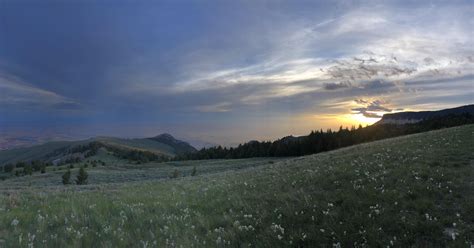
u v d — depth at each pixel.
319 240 8.85
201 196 16.67
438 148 20.78
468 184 11.88
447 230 8.53
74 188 27.45
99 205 13.74
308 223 10.20
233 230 10.12
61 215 11.73
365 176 15.46
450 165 15.45
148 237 9.51
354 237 8.71
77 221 10.92
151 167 120.50
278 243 8.97
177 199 15.84
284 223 10.39
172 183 27.59
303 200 12.72
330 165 22.14
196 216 11.98
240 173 32.88
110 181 71.62
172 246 8.72
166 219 11.50
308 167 24.06
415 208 10.12
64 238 9.11
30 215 11.64
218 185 21.45
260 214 11.59
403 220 9.21
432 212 9.64
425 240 8.16
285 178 19.52
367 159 21.36
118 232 9.79
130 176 79.75
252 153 159.50
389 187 12.63
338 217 10.20
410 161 17.53
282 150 144.38
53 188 27.84
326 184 15.27
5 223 10.47
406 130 129.38
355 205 11.05
